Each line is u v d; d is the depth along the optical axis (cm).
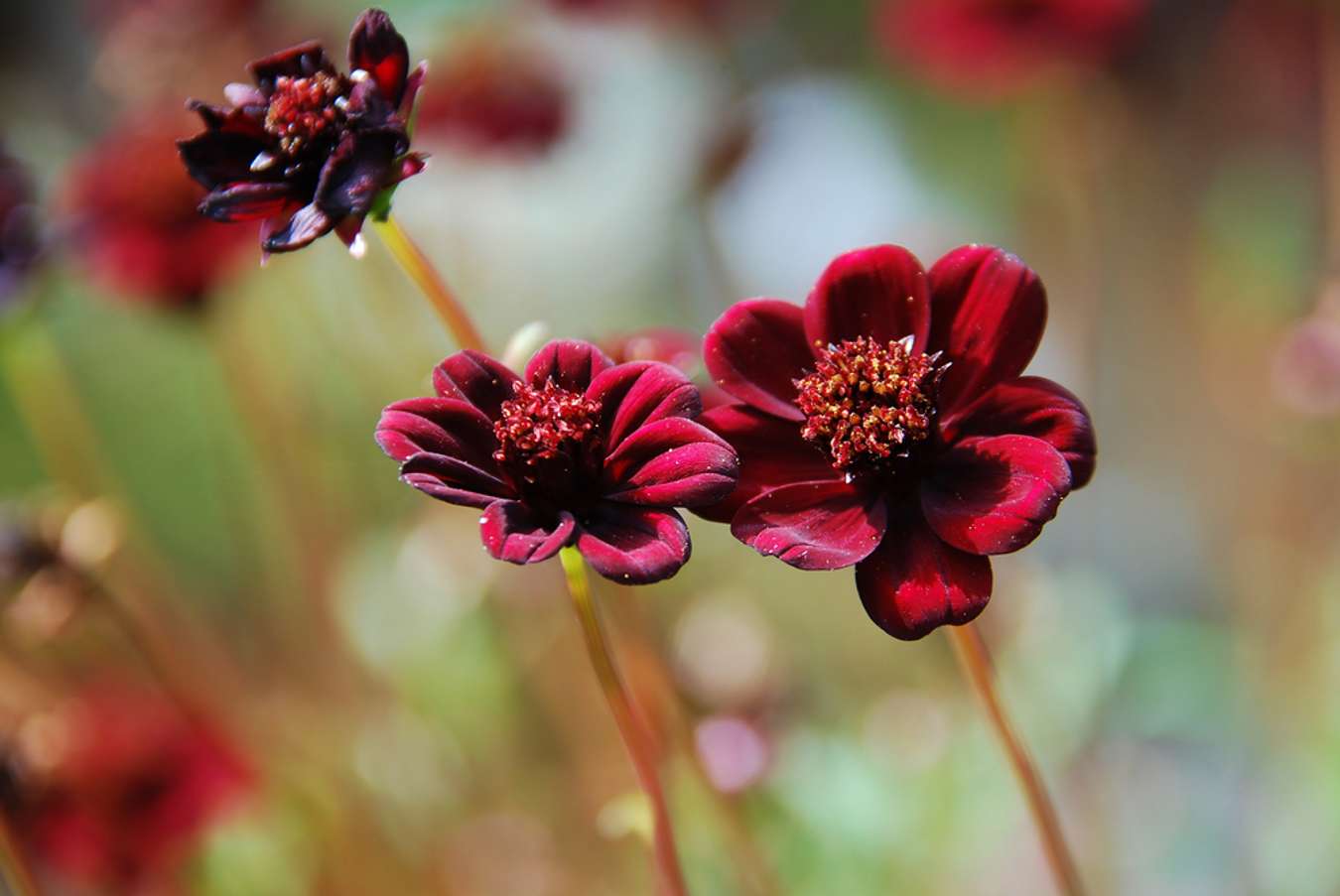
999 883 67
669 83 100
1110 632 68
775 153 95
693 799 50
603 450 37
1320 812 67
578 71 91
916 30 79
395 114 38
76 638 58
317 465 66
